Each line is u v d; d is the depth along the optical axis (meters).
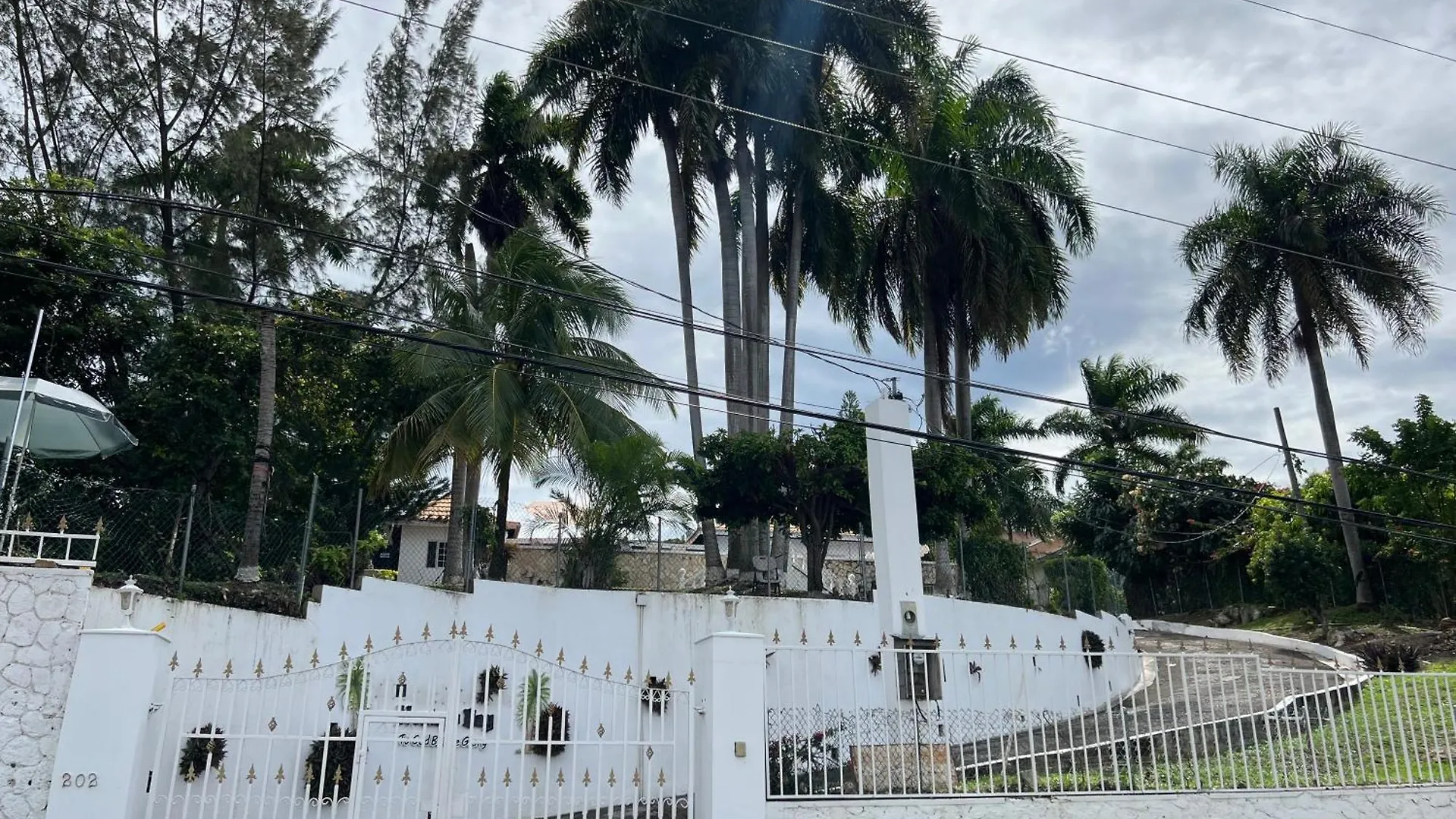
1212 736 11.50
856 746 10.00
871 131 25.25
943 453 19.38
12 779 9.22
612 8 24.08
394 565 27.59
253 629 12.36
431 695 12.47
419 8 21.50
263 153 18.23
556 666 10.76
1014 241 24.59
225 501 19.23
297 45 18.52
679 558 21.22
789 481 18.98
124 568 13.32
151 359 19.20
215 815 9.36
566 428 18.75
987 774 10.72
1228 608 32.38
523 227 25.69
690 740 9.66
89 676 8.66
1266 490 33.31
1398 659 19.56
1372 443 28.75
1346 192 28.17
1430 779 10.50
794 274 25.22
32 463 15.03
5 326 17.28
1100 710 12.63
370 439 23.56
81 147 21.55
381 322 21.14
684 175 25.81
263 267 18.33
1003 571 21.30
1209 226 29.44
